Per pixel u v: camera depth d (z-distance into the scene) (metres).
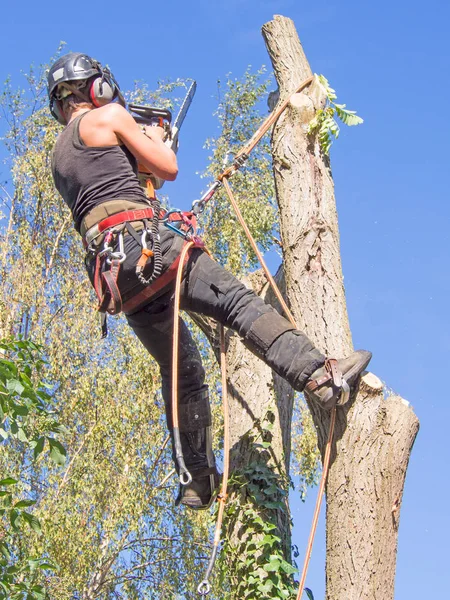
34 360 6.25
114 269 4.36
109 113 4.60
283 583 5.45
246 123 17.17
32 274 15.77
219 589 7.76
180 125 5.17
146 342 4.95
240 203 16.19
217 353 6.73
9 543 12.02
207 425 5.17
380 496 4.39
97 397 14.76
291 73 5.97
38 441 5.79
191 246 4.50
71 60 4.77
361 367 4.37
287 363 4.33
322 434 4.62
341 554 4.39
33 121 17.95
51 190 17.25
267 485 5.73
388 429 4.45
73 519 13.69
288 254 5.21
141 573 15.12
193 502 5.20
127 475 14.31
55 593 12.86
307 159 5.41
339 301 4.98
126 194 4.50
